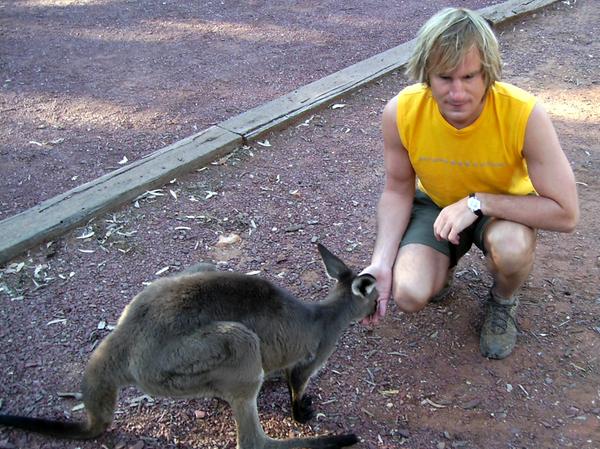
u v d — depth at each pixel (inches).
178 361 59.0
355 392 73.5
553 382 74.5
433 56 61.2
